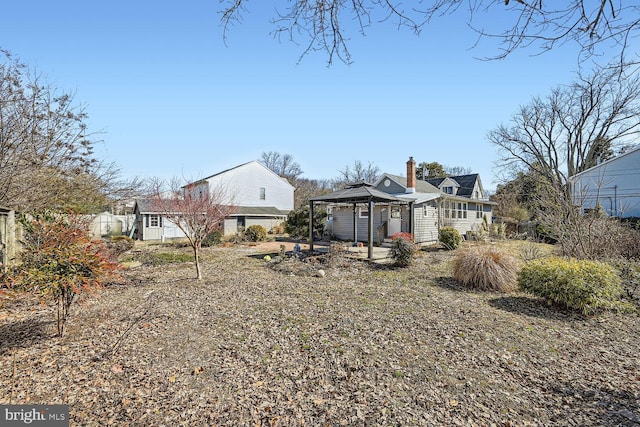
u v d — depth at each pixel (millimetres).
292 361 3393
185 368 3238
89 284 3689
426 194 17156
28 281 3307
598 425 2373
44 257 3582
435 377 3068
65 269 3525
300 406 2623
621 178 15461
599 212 8328
